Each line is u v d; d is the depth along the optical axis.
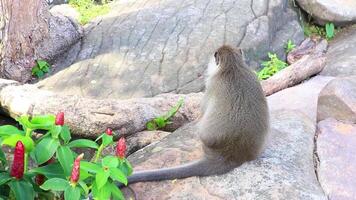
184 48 5.00
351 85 4.08
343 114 4.00
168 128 4.31
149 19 5.30
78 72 4.81
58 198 3.25
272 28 5.31
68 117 4.14
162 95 4.46
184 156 3.65
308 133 3.84
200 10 5.38
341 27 5.73
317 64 4.79
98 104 4.18
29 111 4.21
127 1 5.64
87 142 3.25
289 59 5.21
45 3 4.85
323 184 3.55
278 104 4.37
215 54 3.57
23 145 3.08
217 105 3.50
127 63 4.88
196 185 3.48
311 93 4.48
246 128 3.47
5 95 4.33
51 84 4.71
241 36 5.10
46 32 4.88
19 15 4.65
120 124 4.15
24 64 4.78
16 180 3.08
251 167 3.54
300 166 3.58
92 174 3.15
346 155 3.71
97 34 5.17
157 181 3.51
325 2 5.57
